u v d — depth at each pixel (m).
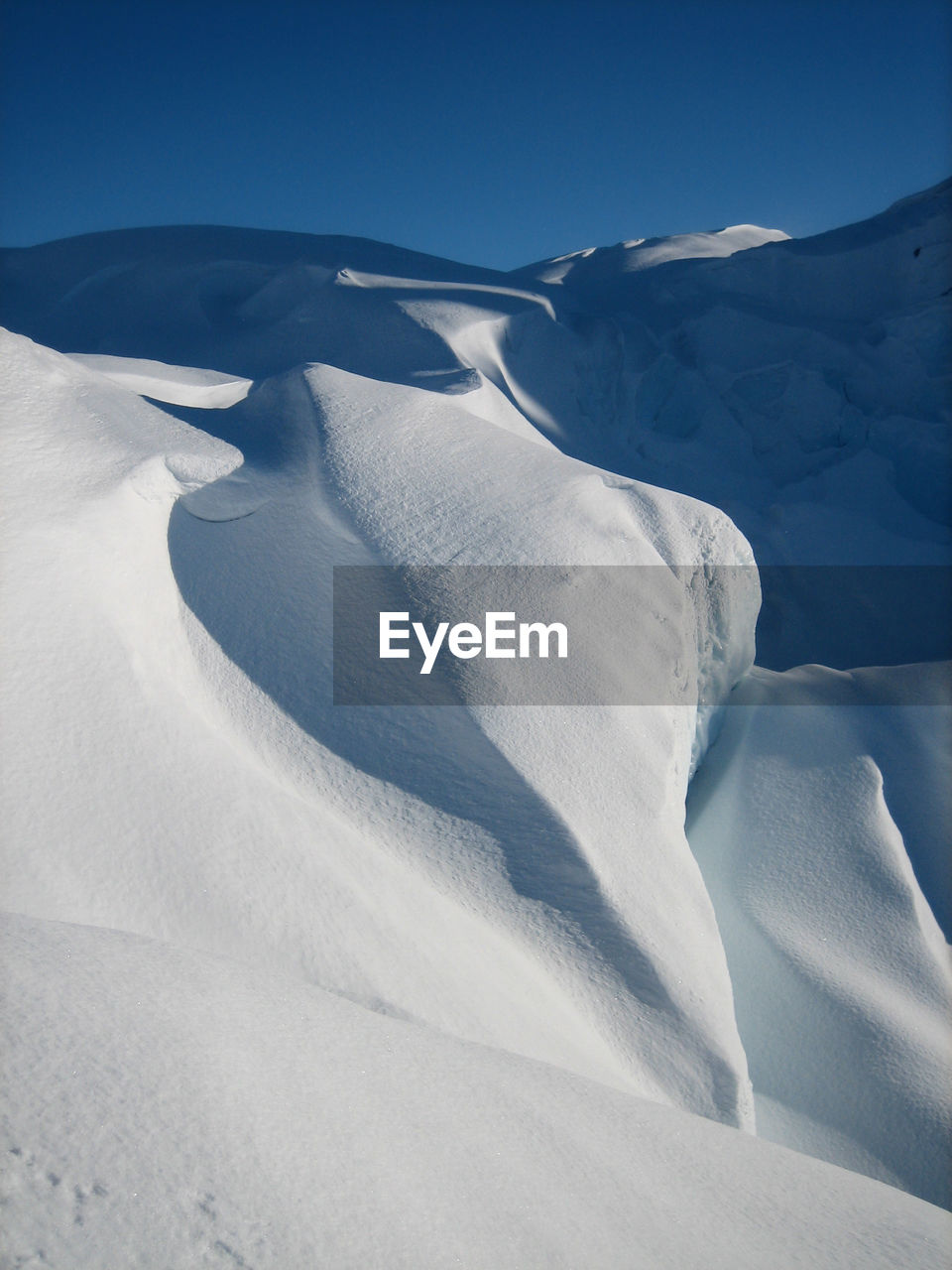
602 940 5.35
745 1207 3.00
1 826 3.97
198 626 6.17
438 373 15.05
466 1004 4.27
